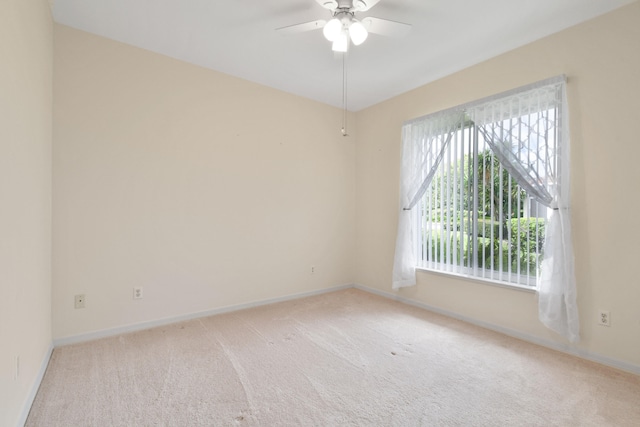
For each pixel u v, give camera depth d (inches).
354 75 134.8
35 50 75.2
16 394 60.1
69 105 100.1
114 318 109.1
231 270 136.6
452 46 110.6
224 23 98.7
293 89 150.6
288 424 65.3
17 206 61.1
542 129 102.3
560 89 97.9
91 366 87.2
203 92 127.9
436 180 138.3
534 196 103.7
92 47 104.3
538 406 71.7
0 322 51.5
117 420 65.7
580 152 95.1
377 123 167.9
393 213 159.2
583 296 94.6
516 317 110.6
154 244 117.0
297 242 158.4
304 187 160.7
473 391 77.7
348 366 89.7
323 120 167.8
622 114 87.7
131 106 111.5
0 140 51.8
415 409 70.6
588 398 74.7
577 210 95.7
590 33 93.4
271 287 149.6
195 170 126.0
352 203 180.4
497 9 89.9
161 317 119.0
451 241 132.4
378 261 166.9
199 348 99.8
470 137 124.9
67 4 89.4
